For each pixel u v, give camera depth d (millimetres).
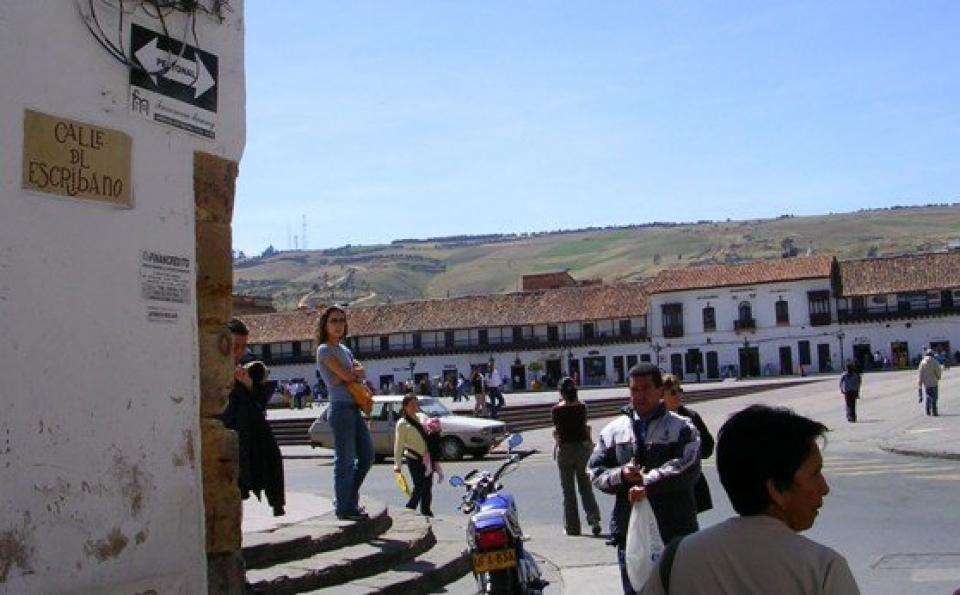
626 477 6664
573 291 91250
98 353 4734
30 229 4469
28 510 4332
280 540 8555
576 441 13344
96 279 4762
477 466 24531
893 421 29125
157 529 4945
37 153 4531
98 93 4863
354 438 9914
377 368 93375
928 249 184625
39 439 4414
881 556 10398
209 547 5316
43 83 4582
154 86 5184
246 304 104938
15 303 4371
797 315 84000
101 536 4645
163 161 5227
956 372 59906
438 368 91375
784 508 3256
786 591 3061
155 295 5090
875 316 82125
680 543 3303
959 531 11586
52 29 4648
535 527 14258
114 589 4656
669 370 86562
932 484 15719
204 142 5516
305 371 91438
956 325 80312
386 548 9234
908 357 81562
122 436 4812
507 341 89938
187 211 5355
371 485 21359
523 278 100125
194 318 5328
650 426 7039
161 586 4910
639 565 6484
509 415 40469
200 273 5434
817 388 51406
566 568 10883
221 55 5691
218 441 5426
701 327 86188
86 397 4648
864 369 81562
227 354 5582
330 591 8000
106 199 4859
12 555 4246
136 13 5098
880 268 84188
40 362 4453
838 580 3064
